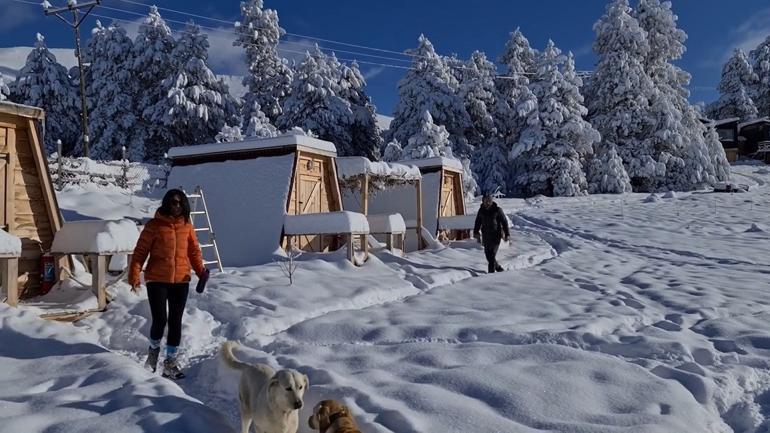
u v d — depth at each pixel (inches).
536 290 390.0
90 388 177.2
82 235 281.0
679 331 263.1
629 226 924.6
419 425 153.2
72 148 1475.1
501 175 1708.9
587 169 1663.4
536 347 222.8
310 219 492.4
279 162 550.6
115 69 1428.4
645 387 184.1
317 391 179.2
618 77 1697.8
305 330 260.1
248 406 159.3
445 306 326.0
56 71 1427.2
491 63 1967.3
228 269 414.0
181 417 155.7
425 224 752.3
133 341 248.4
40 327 227.1
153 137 1445.6
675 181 1675.7
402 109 1753.2
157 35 1455.5
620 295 365.1
